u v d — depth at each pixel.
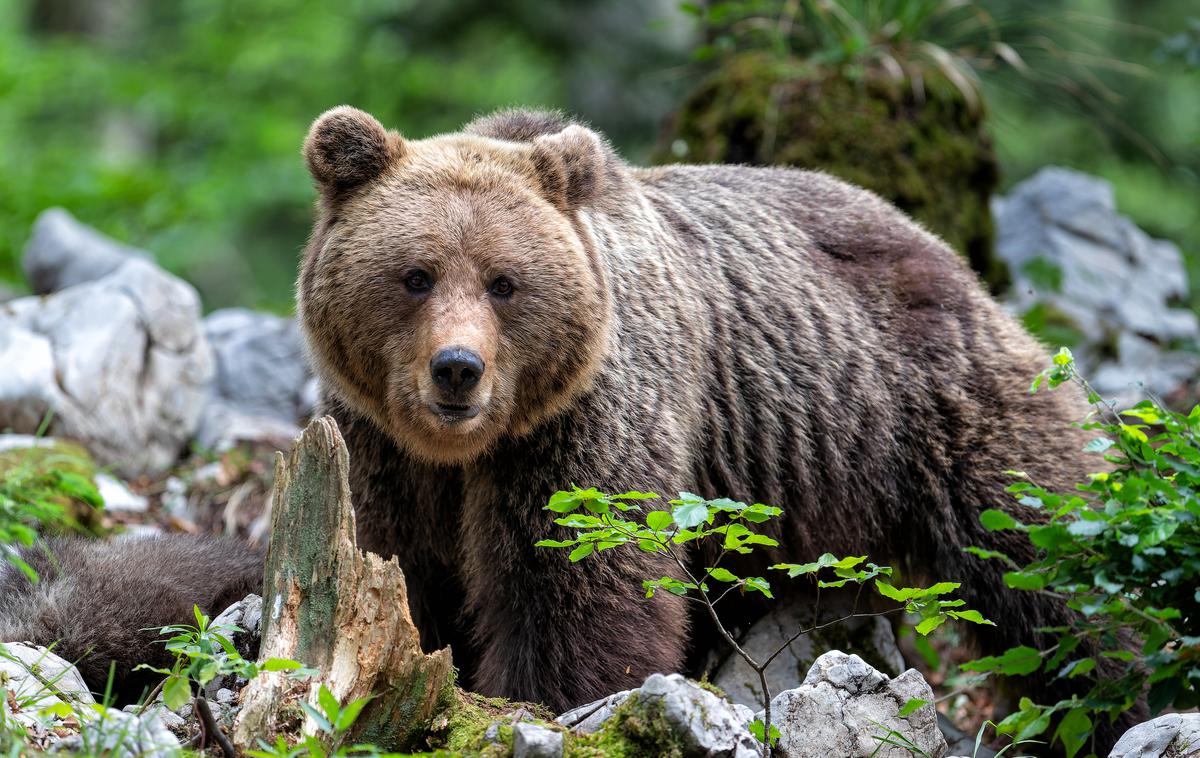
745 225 10.95
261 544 11.67
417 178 8.95
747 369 10.48
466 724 7.23
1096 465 10.78
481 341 8.41
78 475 11.30
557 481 9.13
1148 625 7.36
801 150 15.12
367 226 8.81
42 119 30.05
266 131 27.02
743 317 10.57
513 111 10.73
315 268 9.09
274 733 6.93
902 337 10.88
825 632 10.34
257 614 8.24
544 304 8.77
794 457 10.60
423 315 8.62
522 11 28.27
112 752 6.39
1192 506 6.98
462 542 9.55
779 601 10.77
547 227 8.91
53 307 13.62
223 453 13.66
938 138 15.49
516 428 9.01
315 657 7.18
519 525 9.18
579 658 9.02
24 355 12.94
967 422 10.70
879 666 10.32
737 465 10.45
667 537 7.87
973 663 7.80
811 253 11.08
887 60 15.69
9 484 10.45
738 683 10.02
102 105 30.38
